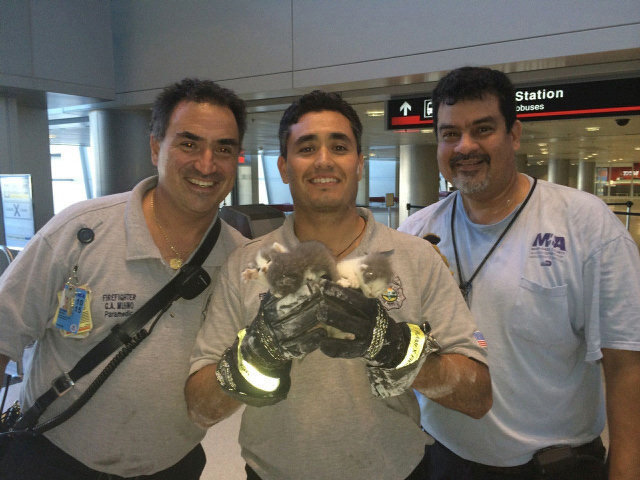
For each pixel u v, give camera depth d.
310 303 0.96
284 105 6.02
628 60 3.96
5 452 1.68
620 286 1.57
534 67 4.25
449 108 1.78
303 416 1.32
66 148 17.28
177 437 1.74
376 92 5.22
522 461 1.73
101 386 1.62
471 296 1.83
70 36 6.45
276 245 1.02
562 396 1.71
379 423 1.35
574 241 1.67
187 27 6.08
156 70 6.48
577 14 3.87
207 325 1.42
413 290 1.38
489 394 1.30
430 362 1.19
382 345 1.01
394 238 1.47
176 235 1.75
